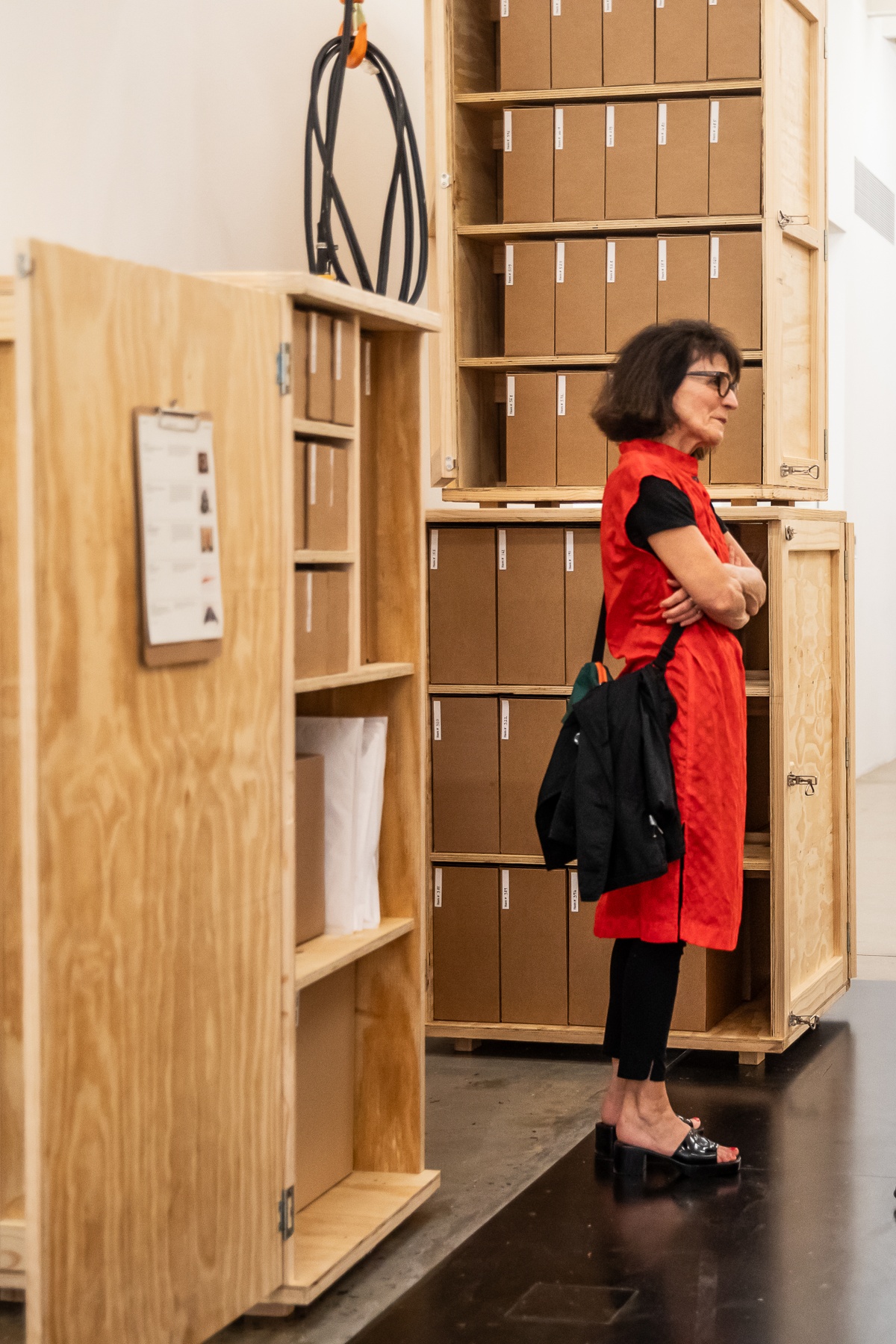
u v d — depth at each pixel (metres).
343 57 3.23
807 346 3.98
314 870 2.55
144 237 3.04
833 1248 2.56
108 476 1.86
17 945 2.27
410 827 2.73
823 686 3.92
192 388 2.01
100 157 2.89
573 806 2.75
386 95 3.33
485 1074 3.63
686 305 3.69
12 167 2.64
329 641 2.40
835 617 4.00
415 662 2.70
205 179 3.27
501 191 4.10
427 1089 3.51
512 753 3.68
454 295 3.82
